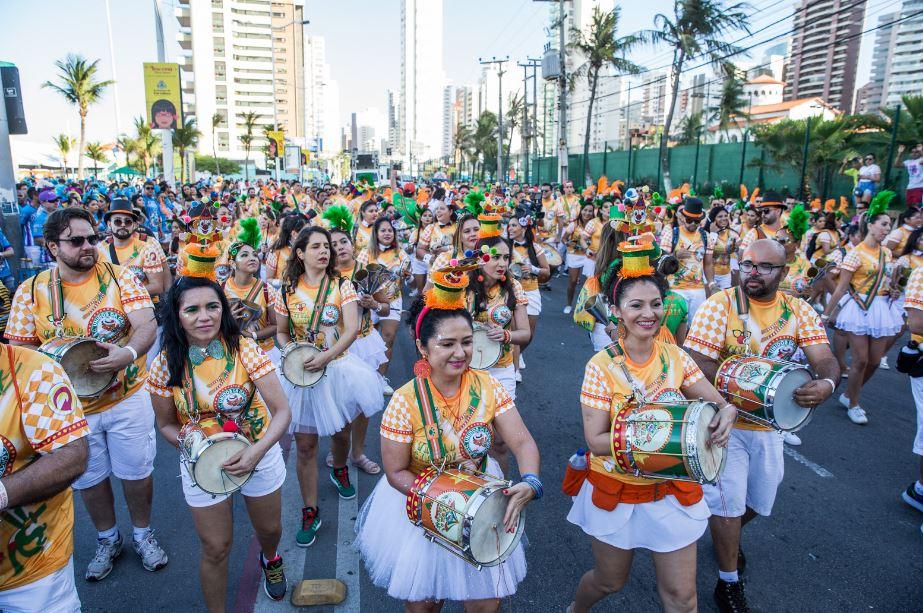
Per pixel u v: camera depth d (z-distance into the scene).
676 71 31.94
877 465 5.62
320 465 5.53
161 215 18.92
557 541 4.42
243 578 3.98
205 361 3.18
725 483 3.48
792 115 87.69
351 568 4.06
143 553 4.05
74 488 3.83
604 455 2.87
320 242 4.38
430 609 2.88
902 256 6.39
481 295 4.56
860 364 6.48
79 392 3.51
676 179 36.75
